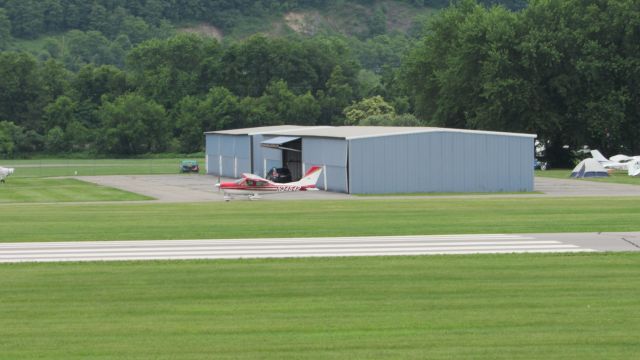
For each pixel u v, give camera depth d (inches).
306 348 1576.0
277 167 6456.7
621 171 7342.5
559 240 2849.4
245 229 3233.3
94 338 1648.6
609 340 1614.2
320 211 3978.8
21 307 1892.2
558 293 1984.5
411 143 5359.3
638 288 2032.5
